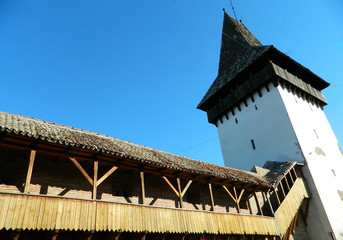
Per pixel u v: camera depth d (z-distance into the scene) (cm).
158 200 1650
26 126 1143
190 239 1548
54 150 1173
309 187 2577
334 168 2997
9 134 1022
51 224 977
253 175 2291
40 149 1135
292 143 2775
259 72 3200
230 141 3444
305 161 2645
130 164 1404
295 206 2238
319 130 3250
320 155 2919
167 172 1555
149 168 1483
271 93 3091
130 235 1338
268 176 2391
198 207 1834
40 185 1220
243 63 3450
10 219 896
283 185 2491
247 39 3906
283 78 3095
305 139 2864
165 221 1337
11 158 1201
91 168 1434
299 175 2645
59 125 1473
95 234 1238
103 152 1234
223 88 3553
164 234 1339
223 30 4359
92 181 1195
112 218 1150
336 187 2808
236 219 1706
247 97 3347
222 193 2052
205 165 1978
